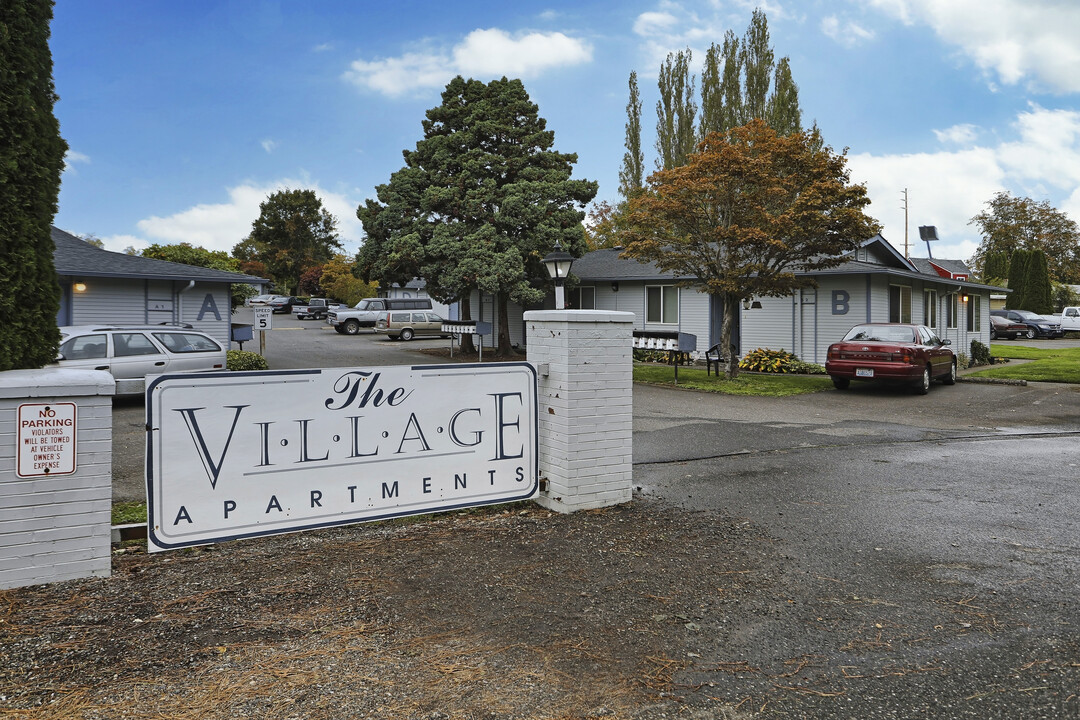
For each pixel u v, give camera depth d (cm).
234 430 455
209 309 1975
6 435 383
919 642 340
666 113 4478
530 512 568
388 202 2309
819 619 366
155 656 318
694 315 2231
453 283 2133
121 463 772
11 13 447
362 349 2666
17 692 285
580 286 2544
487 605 379
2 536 385
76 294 1767
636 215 1642
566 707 282
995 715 277
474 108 2322
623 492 593
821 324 1975
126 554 449
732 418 1138
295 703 282
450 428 539
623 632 349
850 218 1465
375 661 317
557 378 569
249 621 356
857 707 283
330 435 489
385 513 513
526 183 2167
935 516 561
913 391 1516
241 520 459
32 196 459
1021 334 3753
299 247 7662
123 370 1216
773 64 4241
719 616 368
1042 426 1086
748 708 282
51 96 479
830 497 622
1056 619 365
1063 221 6075
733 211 1593
